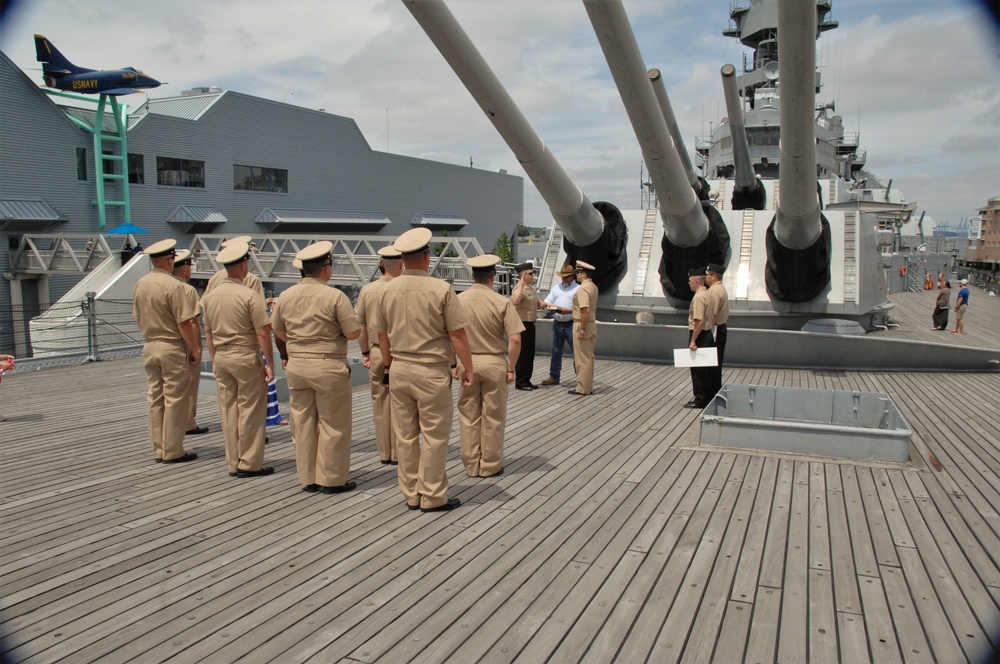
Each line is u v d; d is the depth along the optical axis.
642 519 4.84
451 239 18.48
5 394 9.89
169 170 29.25
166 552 4.38
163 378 6.30
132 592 3.85
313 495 5.45
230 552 4.37
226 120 31.34
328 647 3.28
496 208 52.50
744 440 6.53
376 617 3.55
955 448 6.62
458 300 4.97
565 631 3.40
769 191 14.70
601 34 7.32
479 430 5.84
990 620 3.48
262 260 22.34
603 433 7.30
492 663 3.14
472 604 3.68
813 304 11.49
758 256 12.09
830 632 3.37
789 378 10.41
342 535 4.62
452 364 5.55
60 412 8.66
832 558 4.19
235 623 3.51
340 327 5.33
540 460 6.34
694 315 8.01
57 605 3.71
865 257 11.99
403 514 5.00
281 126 34.06
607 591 3.80
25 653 3.25
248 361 5.77
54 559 4.29
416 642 3.31
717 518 4.84
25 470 6.16
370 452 6.75
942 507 5.01
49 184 25.30
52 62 24.91
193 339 6.30
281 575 4.04
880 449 6.10
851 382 10.10
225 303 5.73
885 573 3.99
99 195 26.08
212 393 9.48
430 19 6.55
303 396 5.43
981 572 4.00
